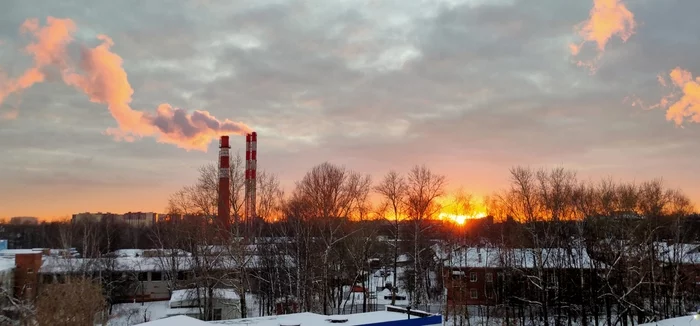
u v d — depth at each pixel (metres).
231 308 50.22
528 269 49.81
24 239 109.31
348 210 49.78
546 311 44.19
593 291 47.56
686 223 54.62
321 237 45.72
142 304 58.72
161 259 59.59
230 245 41.47
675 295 45.06
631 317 44.66
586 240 49.72
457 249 57.69
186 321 26.11
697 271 50.50
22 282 50.62
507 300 51.84
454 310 49.12
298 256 44.00
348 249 48.88
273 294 49.94
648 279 45.44
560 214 49.59
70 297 32.47
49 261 55.53
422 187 50.44
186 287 49.56
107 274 56.31
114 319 49.41
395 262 49.56
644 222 47.22
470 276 60.03
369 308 56.00
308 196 49.34
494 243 62.41
